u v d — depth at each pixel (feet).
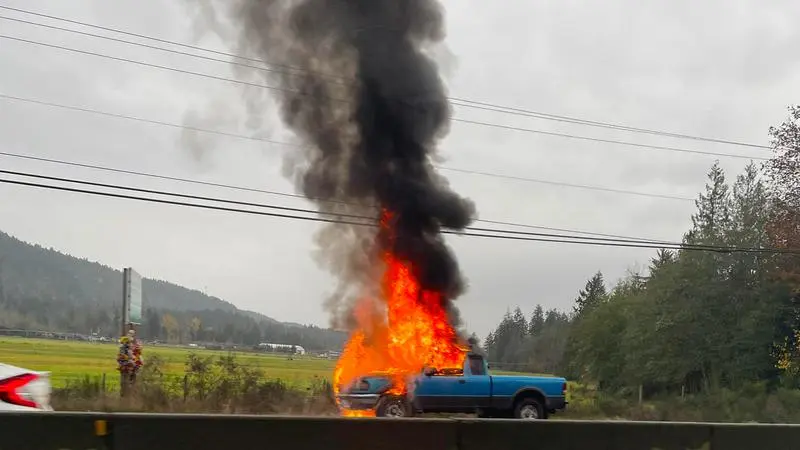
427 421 18.93
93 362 132.26
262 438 17.52
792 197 105.70
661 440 21.03
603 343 152.56
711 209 125.80
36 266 515.50
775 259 112.37
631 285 168.25
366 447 18.30
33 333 296.71
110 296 533.96
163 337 316.19
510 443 19.58
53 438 16.35
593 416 79.77
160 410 60.64
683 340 121.39
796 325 113.09
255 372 73.46
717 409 89.20
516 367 237.86
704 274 121.80
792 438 22.68
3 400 20.44
